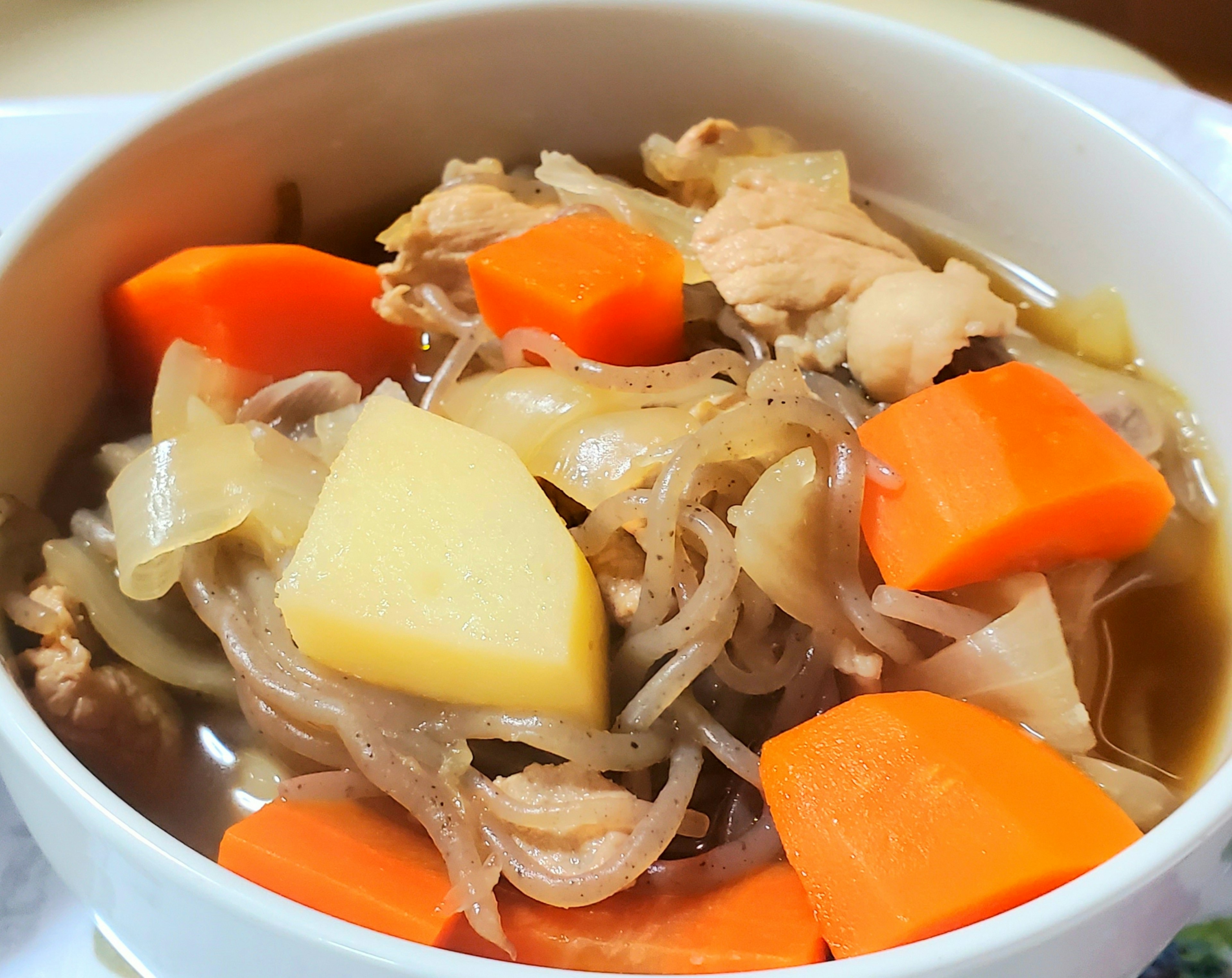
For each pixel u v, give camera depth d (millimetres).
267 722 211
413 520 207
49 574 216
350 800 205
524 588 204
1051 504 212
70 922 205
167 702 219
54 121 266
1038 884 187
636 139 267
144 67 308
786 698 213
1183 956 207
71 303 228
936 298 237
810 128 263
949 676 210
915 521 214
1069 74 275
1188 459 234
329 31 245
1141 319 244
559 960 195
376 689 206
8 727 185
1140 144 239
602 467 217
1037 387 222
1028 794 193
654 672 213
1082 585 222
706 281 248
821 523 214
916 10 336
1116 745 216
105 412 237
